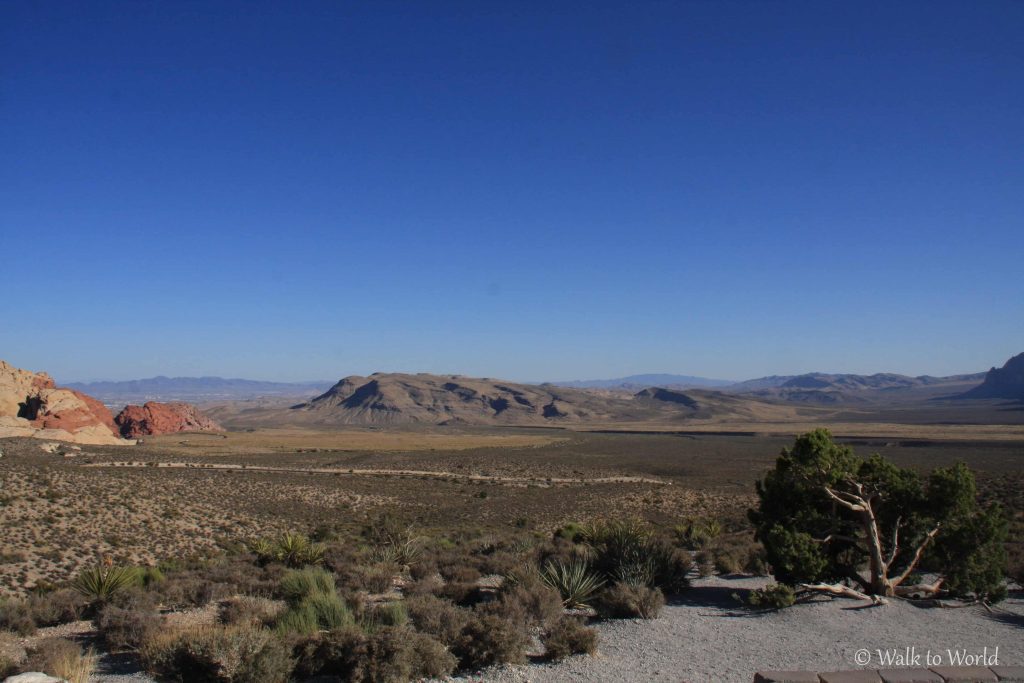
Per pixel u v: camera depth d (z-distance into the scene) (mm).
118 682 9656
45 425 130125
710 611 13953
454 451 139500
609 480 82875
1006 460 88750
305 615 12039
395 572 20203
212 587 16062
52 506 39656
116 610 13062
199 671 9359
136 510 42625
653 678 9305
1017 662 9961
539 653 10758
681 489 66125
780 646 11000
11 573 27156
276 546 24469
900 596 14641
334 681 9375
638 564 16047
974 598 14391
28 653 10562
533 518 47562
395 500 61438
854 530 15812
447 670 9586
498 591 14625
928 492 15062
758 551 20766
